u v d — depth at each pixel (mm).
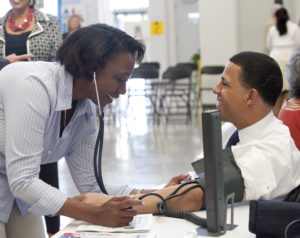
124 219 1468
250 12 9523
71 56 1517
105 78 1531
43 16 3205
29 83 1481
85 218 1491
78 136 1775
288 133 1709
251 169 1612
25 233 1854
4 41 3152
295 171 1710
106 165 5320
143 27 12117
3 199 1657
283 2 9414
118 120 9289
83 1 8883
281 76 1701
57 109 1531
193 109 10664
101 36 1502
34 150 1485
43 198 1479
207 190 1412
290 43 7195
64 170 5230
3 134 1526
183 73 9086
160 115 9406
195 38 12055
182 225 1509
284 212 1341
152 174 4812
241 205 1663
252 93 1660
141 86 11852
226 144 1867
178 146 6293
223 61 9500
